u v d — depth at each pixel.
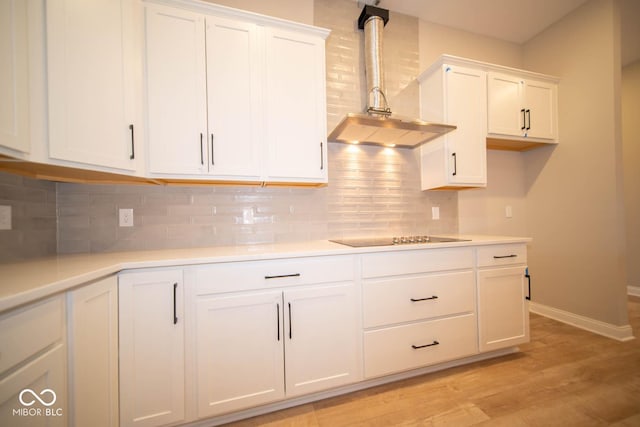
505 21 2.44
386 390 1.51
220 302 1.24
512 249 1.85
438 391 1.49
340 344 1.43
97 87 1.14
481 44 2.60
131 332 1.11
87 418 0.91
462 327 1.70
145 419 1.12
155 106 1.36
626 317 2.11
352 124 1.68
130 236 1.59
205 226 1.73
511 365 1.74
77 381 0.86
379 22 1.99
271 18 1.53
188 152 1.41
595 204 2.23
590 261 2.26
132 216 1.60
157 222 1.64
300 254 1.35
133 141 1.28
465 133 2.10
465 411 1.33
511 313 1.83
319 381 1.39
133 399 1.11
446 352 1.65
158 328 1.15
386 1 2.16
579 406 1.35
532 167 2.69
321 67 1.67
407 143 2.11
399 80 2.27
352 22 2.11
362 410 1.35
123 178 1.40
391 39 2.27
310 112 1.64
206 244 1.72
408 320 1.57
